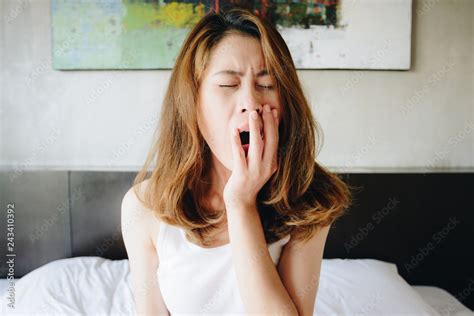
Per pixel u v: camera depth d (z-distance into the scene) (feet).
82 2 5.69
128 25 5.72
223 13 2.27
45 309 4.19
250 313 2.08
